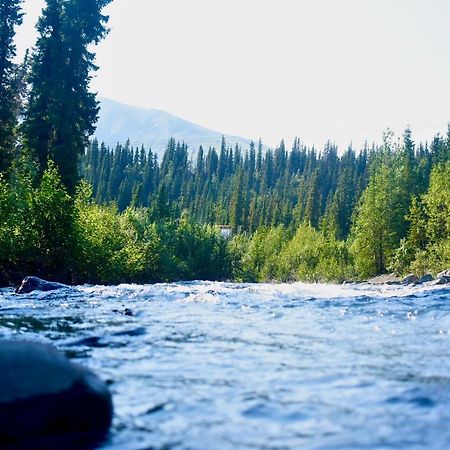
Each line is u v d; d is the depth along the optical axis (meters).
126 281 37.19
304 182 162.12
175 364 6.79
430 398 5.29
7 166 37.69
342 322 11.62
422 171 85.38
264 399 5.21
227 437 4.16
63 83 37.47
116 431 4.34
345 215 109.00
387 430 4.30
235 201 126.88
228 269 58.50
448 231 51.47
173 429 4.36
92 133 40.22
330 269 62.91
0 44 38.47
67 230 30.88
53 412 4.24
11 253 28.64
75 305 14.01
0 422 4.03
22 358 4.43
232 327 10.35
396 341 9.05
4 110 38.19
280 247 77.44
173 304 14.87
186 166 189.88
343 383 5.90
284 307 14.54
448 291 19.31
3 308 12.93
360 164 166.25
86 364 6.68
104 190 141.75
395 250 57.31
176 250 53.53
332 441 4.05
